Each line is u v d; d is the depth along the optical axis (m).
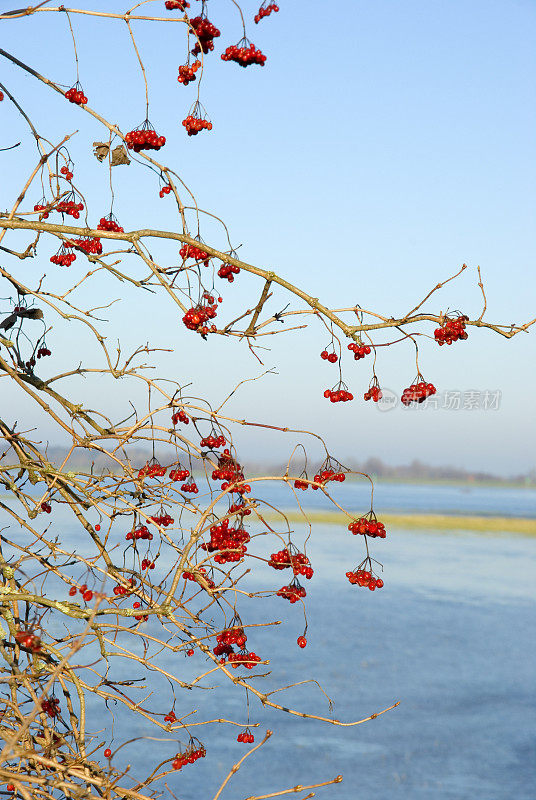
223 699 16.89
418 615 28.14
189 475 4.07
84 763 3.50
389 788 12.72
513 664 21.41
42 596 3.51
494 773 13.56
